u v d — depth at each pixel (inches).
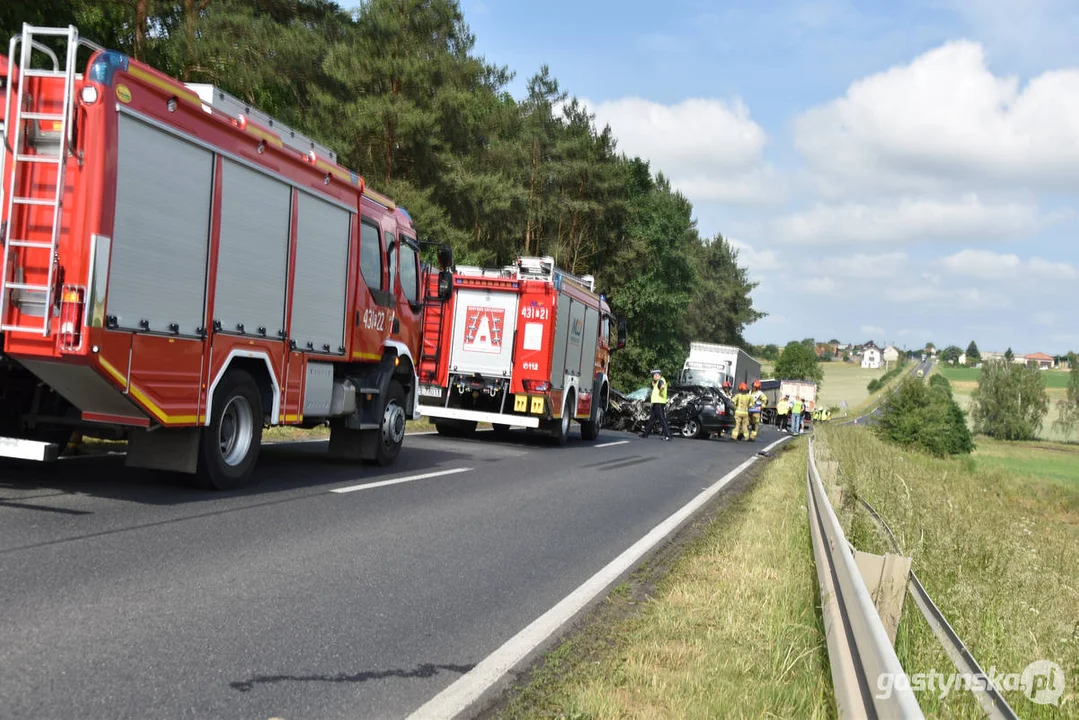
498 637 208.5
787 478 653.3
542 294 747.4
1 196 279.7
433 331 765.3
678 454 832.3
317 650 185.0
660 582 283.6
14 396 320.5
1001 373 5009.8
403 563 270.1
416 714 157.9
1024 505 1195.9
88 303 274.2
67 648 168.4
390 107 1263.5
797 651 201.8
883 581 201.8
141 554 243.3
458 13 1446.9
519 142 1859.0
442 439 737.0
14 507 282.8
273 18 938.1
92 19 737.0
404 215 516.4
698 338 3814.0
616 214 2091.5
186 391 321.4
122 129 283.9
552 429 789.2
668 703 174.9
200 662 169.8
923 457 1505.9
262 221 362.9
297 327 394.0
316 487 393.4
